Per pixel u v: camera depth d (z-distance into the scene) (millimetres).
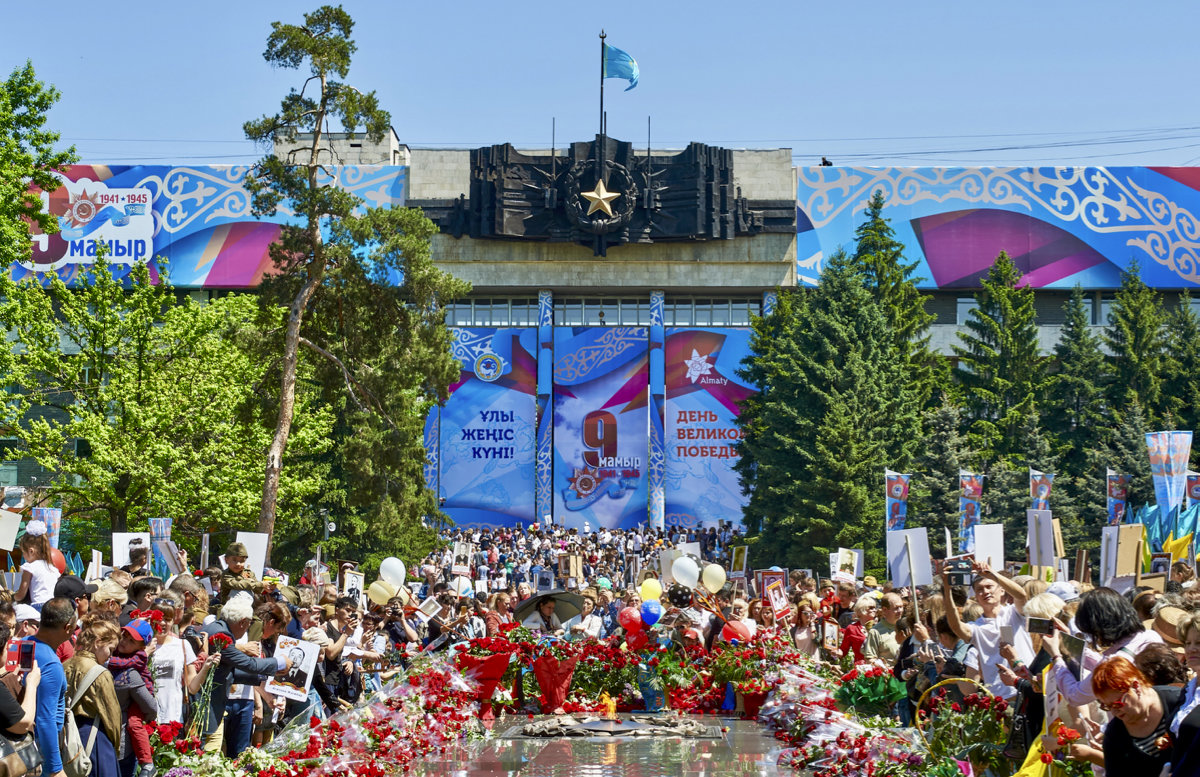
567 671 16844
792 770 11984
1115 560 17750
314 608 15352
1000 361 77250
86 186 83500
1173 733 7016
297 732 11992
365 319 40406
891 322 73812
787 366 65688
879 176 86438
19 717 8836
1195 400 74500
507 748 13656
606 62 86750
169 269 83062
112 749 10141
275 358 40312
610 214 85312
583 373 85562
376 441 44375
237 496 45000
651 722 15406
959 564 10969
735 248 86750
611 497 84312
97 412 46438
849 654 14820
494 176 86188
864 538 61281
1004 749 9875
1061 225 85438
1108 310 87000
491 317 88688
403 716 13273
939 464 63500
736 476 84375
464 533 80000
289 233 39875
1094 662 8672
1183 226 85438
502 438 84625
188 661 11836
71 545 52938
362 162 92875
